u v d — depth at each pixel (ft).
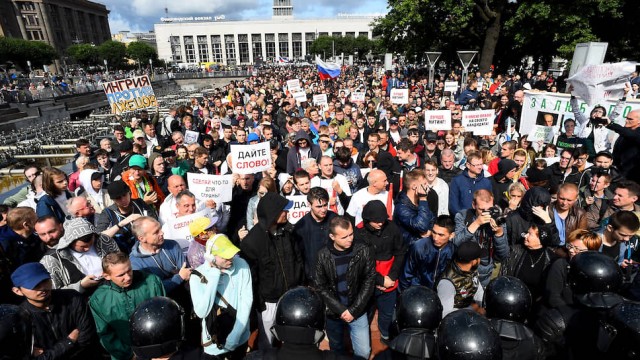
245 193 17.60
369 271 10.06
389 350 6.76
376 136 21.09
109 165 22.85
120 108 32.63
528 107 27.32
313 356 6.05
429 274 10.88
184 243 12.88
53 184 15.33
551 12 62.44
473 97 47.29
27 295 8.07
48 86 99.40
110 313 9.12
